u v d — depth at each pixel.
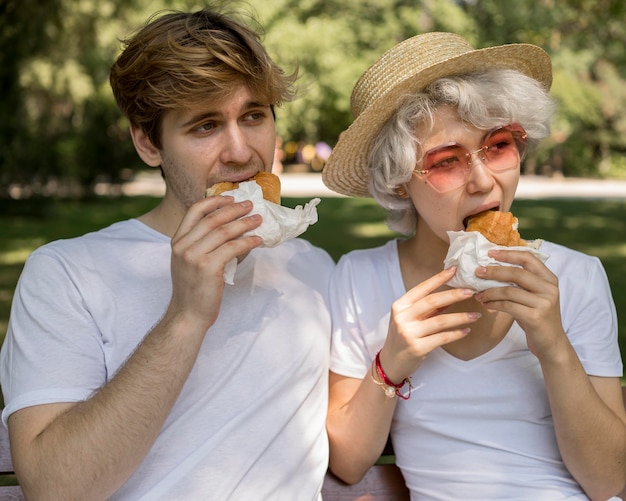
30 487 1.91
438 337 2.09
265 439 2.13
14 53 15.55
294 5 19.27
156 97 2.11
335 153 2.41
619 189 26.73
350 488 2.46
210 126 2.16
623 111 34.88
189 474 2.05
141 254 2.22
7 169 16.55
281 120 20.20
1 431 2.38
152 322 2.14
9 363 2.10
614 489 2.19
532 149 2.39
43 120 17.92
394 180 2.30
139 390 1.88
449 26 21.22
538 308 1.97
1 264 10.34
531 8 21.58
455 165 2.19
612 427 2.11
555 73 30.11
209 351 2.16
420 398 2.32
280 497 2.14
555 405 2.09
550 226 14.61
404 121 2.22
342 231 13.80
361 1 20.25
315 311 2.36
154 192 23.59
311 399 2.27
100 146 19.70
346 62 19.20
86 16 14.99
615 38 24.03
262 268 2.34
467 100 2.12
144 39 2.16
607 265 10.09
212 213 1.91
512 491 2.24
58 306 2.10
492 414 2.29
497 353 2.30
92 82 18.33
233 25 2.18
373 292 2.44
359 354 2.40
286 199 20.03
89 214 17.08
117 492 2.05
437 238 2.40
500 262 1.99
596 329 2.29
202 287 1.88
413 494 2.40
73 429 1.88
